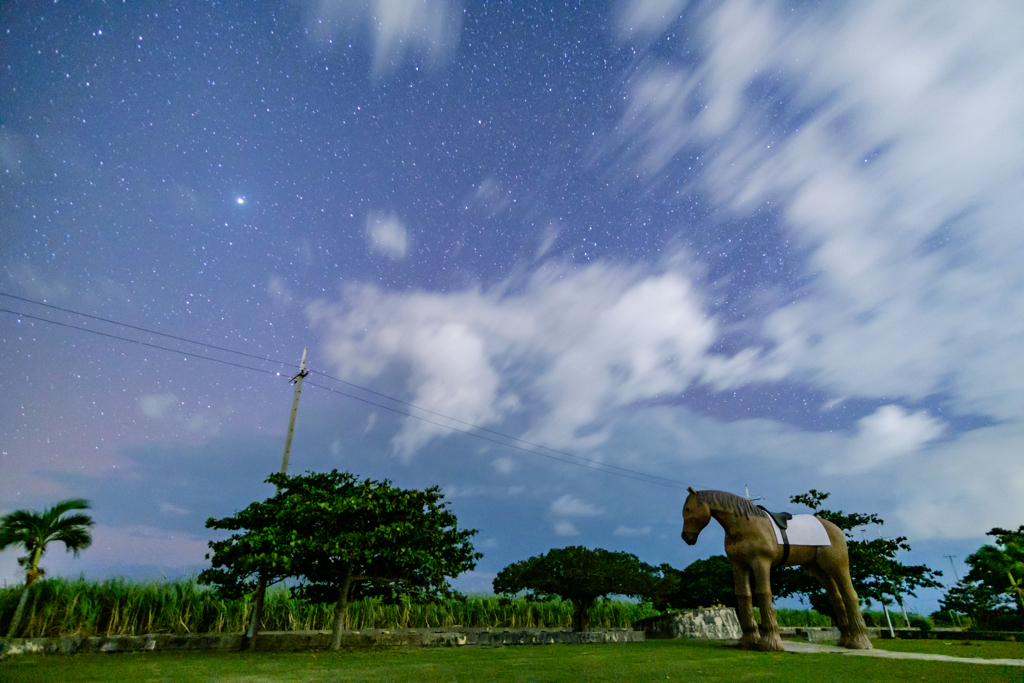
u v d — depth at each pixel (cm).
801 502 2531
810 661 1141
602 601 2705
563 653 1343
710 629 2303
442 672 946
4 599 1420
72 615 1455
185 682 819
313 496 1442
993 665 1059
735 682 838
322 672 944
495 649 1486
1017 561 2917
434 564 1455
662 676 905
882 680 857
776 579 2259
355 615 1917
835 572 1547
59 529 1366
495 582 2192
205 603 1670
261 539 1307
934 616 3712
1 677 866
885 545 2298
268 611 1747
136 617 1548
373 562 1488
